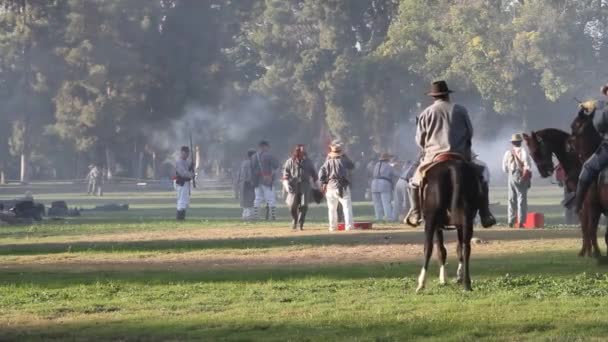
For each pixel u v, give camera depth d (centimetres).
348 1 10438
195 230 3164
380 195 3766
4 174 10950
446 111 1532
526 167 3055
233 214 4466
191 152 4116
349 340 1127
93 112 10175
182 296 1512
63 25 10275
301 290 1548
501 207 4697
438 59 9038
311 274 1764
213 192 8262
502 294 1455
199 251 2317
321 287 1581
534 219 3047
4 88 10581
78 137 10350
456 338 1122
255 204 3875
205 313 1345
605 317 1243
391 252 2206
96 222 3772
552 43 8450
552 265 1848
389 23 10675
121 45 10406
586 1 8656
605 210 1934
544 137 2061
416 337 1139
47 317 1341
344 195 3039
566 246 2278
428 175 1512
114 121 10275
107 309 1401
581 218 1978
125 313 1364
